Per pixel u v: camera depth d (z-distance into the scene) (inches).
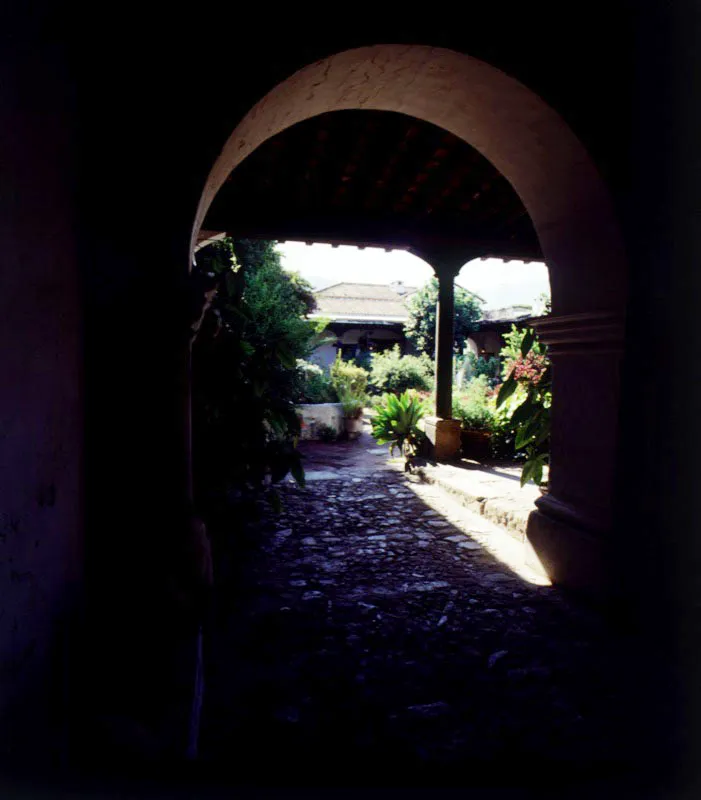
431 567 152.9
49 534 52.6
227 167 98.0
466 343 780.0
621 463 116.3
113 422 77.3
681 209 104.4
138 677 69.9
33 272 48.6
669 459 108.1
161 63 80.6
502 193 218.5
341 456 348.2
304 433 407.8
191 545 80.0
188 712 65.7
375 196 230.1
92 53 76.0
